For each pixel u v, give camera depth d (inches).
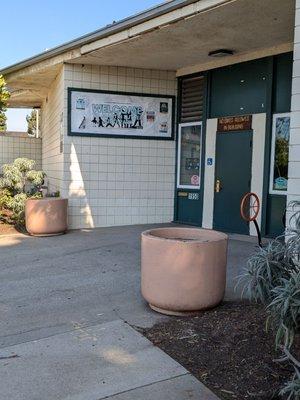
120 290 229.6
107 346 161.8
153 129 434.0
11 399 128.2
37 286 239.1
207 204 406.6
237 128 378.3
